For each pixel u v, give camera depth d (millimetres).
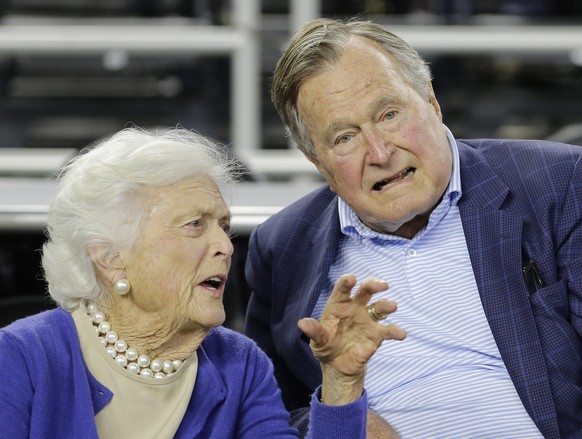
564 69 15367
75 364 5121
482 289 5941
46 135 14930
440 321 6039
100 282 5223
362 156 5949
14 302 6781
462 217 6090
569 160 6062
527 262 5938
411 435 5914
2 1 14234
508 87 15484
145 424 5145
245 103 12102
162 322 5188
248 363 5539
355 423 5051
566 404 5730
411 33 11883
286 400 6543
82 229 5148
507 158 6215
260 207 7262
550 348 5785
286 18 14758
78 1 14344
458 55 15359
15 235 7117
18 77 14852
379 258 6254
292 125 6328
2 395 4977
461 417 5836
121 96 15000
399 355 6055
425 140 5938
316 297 6230
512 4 14789
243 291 7262
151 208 5152
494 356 5941
